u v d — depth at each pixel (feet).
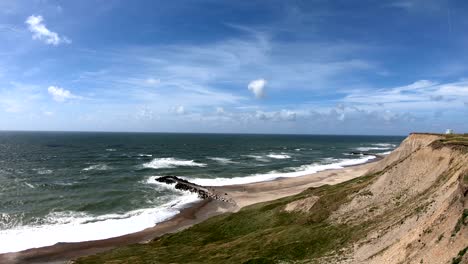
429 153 126.21
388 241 79.71
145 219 169.99
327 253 88.58
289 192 221.25
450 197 69.21
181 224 163.12
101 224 160.97
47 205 188.24
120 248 126.21
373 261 72.69
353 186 140.67
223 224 142.61
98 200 200.95
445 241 59.77
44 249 131.23
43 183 247.50
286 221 129.29
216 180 272.10
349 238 93.56
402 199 110.22
